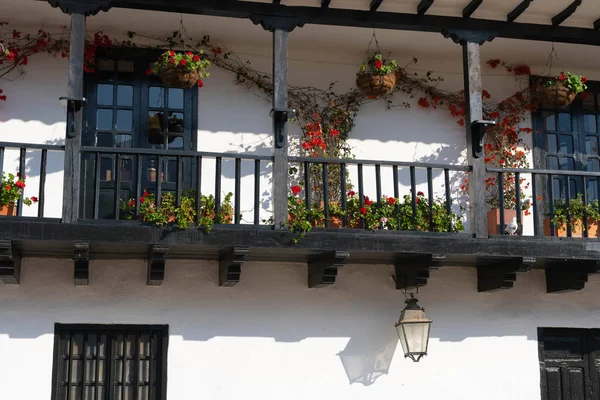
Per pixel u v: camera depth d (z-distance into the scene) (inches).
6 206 335.6
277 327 369.4
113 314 353.4
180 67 357.7
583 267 374.6
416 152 414.6
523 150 425.7
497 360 389.4
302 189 394.0
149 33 392.8
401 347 379.9
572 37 386.3
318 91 407.5
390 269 386.6
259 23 356.5
